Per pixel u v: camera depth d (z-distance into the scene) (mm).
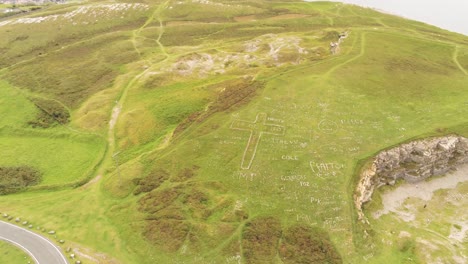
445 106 56125
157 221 41969
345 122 52594
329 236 38594
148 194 45688
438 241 41250
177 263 37594
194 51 87812
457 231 43000
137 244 40031
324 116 53750
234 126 53125
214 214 41750
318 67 66812
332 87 59906
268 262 36750
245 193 43781
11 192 50750
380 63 68125
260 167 46562
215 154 49219
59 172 54719
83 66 84375
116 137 59719
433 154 48844
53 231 42531
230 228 40094
